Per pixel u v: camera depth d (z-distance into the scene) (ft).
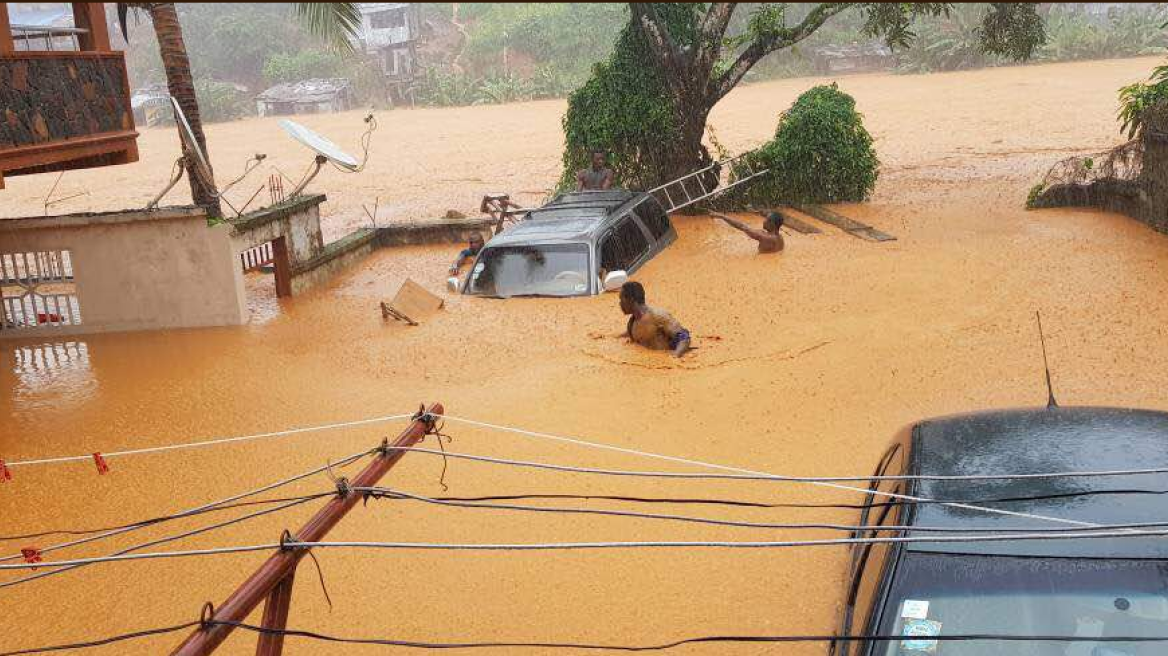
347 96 194.59
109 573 22.62
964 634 12.46
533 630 19.15
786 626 18.79
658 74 68.28
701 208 66.69
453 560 22.08
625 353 36.06
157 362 40.22
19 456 30.63
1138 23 187.32
